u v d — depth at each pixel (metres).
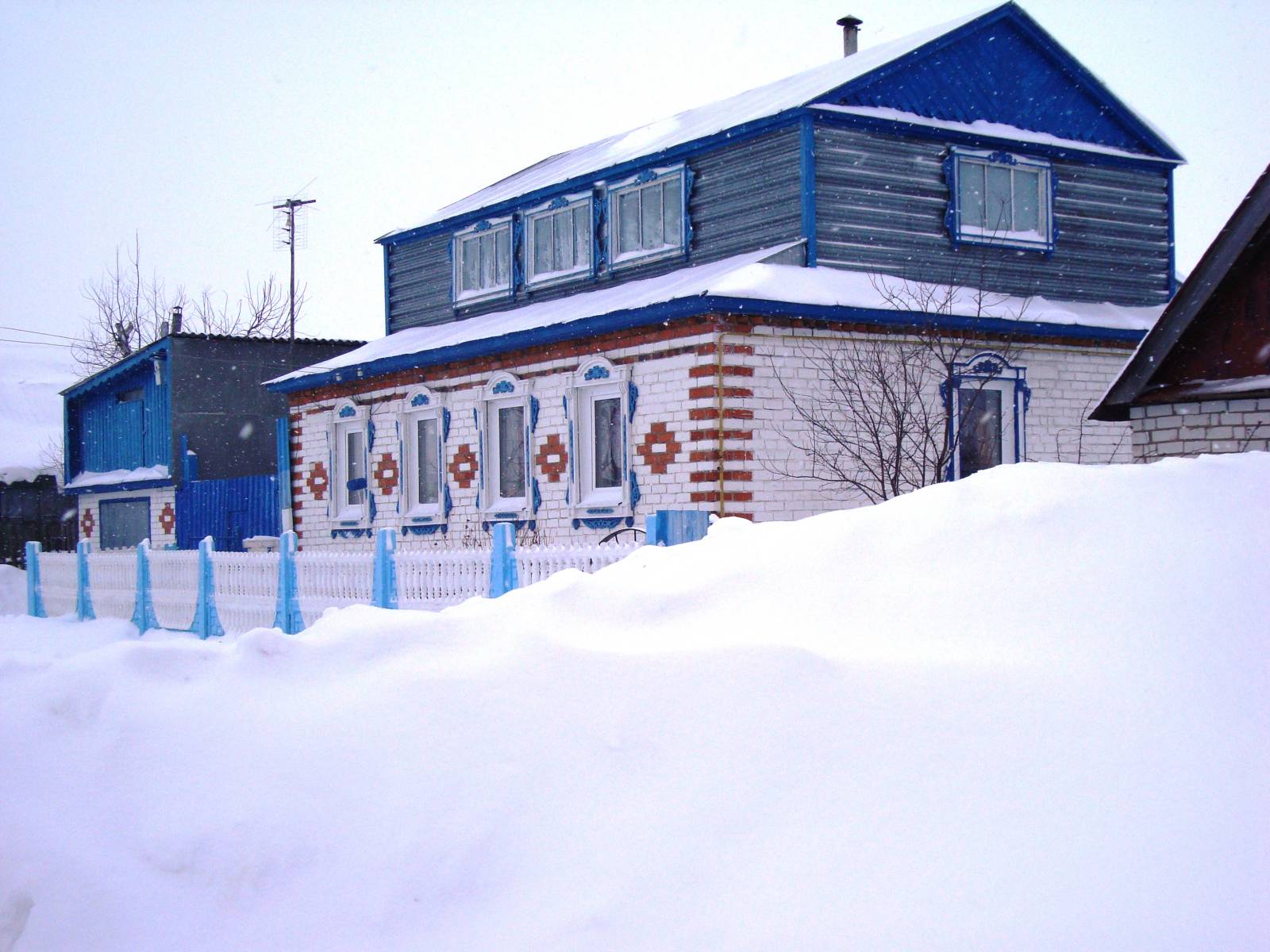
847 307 13.80
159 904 4.78
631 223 17.34
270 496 22.59
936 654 4.77
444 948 4.25
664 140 17.17
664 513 10.12
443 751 5.09
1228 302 10.80
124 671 6.09
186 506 25.64
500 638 5.80
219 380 26.91
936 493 5.96
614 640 5.51
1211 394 10.73
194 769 5.40
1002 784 3.99
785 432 13.80
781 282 13.75
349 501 20.41
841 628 5.16
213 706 5.78
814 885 3.84
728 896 3.95
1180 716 4.14
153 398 27.36
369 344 21.89
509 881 4.44
